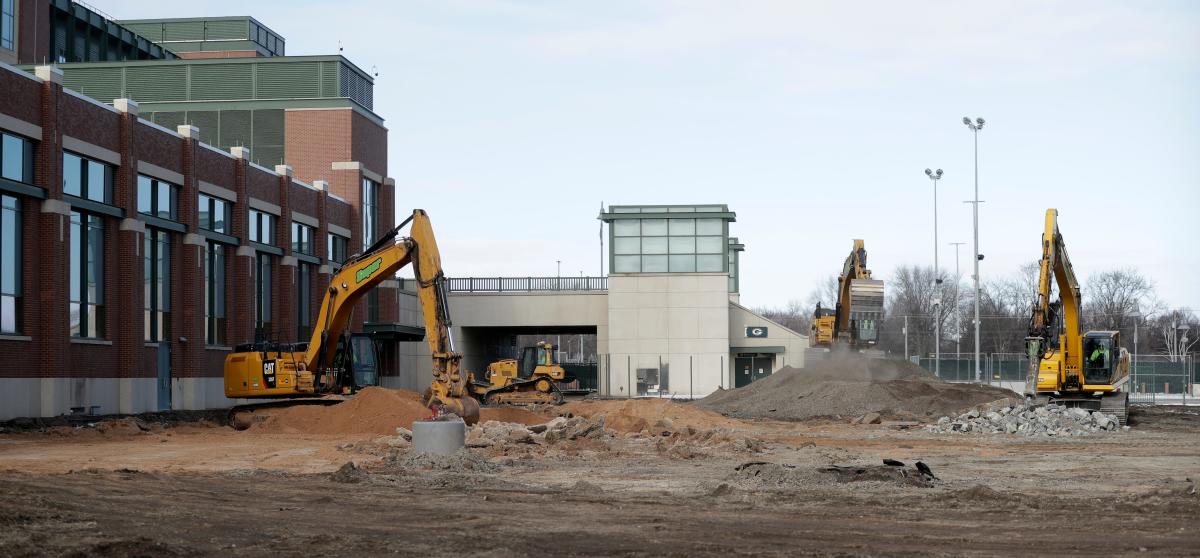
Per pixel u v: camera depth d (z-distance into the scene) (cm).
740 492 1905
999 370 8175
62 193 3972
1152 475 2367
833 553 1278
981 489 1844
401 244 3538
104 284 4297
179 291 4797
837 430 4059
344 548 1305
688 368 7544
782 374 6181
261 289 5566
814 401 5291
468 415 3206
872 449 3158
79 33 6981
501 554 1272
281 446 3041
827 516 1628
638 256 7638
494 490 1984
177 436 3441
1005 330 11950
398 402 3609
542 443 3017
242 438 3372
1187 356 9325
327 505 1722
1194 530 1472
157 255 4684
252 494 1847
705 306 7575
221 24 8069
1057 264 4153
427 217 3316
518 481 2186
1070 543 1354
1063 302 4284
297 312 5866
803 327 15788
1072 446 3341
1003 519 1591
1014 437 3722
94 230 4244
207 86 6519
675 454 2780
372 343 4162
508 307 7738
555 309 7725
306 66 6500
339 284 3744
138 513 1549
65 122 4009
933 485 2044
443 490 1969
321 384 3816
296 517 1573
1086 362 4238
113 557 1201
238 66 6519
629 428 3700
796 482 2072
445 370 3200
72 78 6544
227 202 5259
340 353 3916
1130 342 12225
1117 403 4291
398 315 7056
